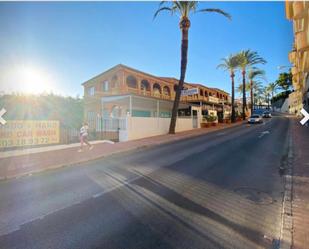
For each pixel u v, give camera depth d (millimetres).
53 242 3174
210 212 3916
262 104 91000
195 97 41062
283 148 10219
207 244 2961
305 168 6445
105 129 15695
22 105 15914
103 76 33250
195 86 43562
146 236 3221
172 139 15742
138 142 14391
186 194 4836
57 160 9055
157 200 4562
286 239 2990
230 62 34656
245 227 3371
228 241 3016
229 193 4801
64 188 5605
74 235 3340
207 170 6781
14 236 3365
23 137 11031
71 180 6332
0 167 7961
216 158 8484
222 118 38031
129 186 5547
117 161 8914
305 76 21875
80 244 3102
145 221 3680
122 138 16000
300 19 7727
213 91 52219
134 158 9406
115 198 4770
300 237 3016
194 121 25953
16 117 12359
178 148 11617
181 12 18688
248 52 35781
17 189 5672
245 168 6855
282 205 4105
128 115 16906
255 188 5059
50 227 3605
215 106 41312
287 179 5551
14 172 7254
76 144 13109
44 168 7754
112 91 31500
